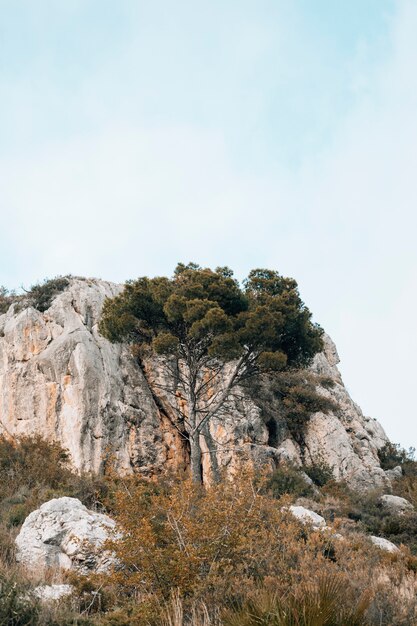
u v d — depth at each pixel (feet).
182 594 33.81
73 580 38.70
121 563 43.01
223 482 44.06
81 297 108.99
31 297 115.44
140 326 100.42
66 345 99.14
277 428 111.45
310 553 35.68
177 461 97.81
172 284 103.71
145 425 98.37
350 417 123.75
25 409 95.81
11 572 36.94
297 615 27.25
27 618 31.32
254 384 113.91
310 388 122.01
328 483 97.35
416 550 70.69
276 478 89.15
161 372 106.63
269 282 105.50
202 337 93.25
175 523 37.81
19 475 72.84
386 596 31.89
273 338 95.35
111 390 97.96
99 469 89.86
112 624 33.63
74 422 92.48
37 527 50.16
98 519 50.57
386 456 127.34
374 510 86.28
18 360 100.32
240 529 37.42
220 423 102.06
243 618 28.12
